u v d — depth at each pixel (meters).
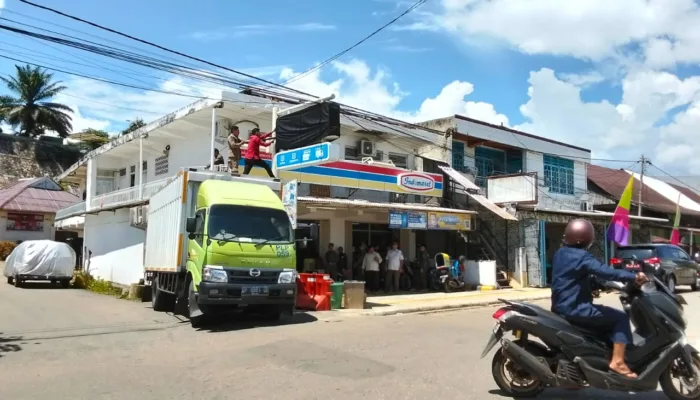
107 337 9.91
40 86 61.66
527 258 22.55
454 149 24.52
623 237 21.38
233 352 8.37
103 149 24.81
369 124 20.38
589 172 34.19
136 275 20.48
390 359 7.86
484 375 6.95
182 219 12.54
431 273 20.22
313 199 16.72
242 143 15.81
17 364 7.73
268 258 11.09
